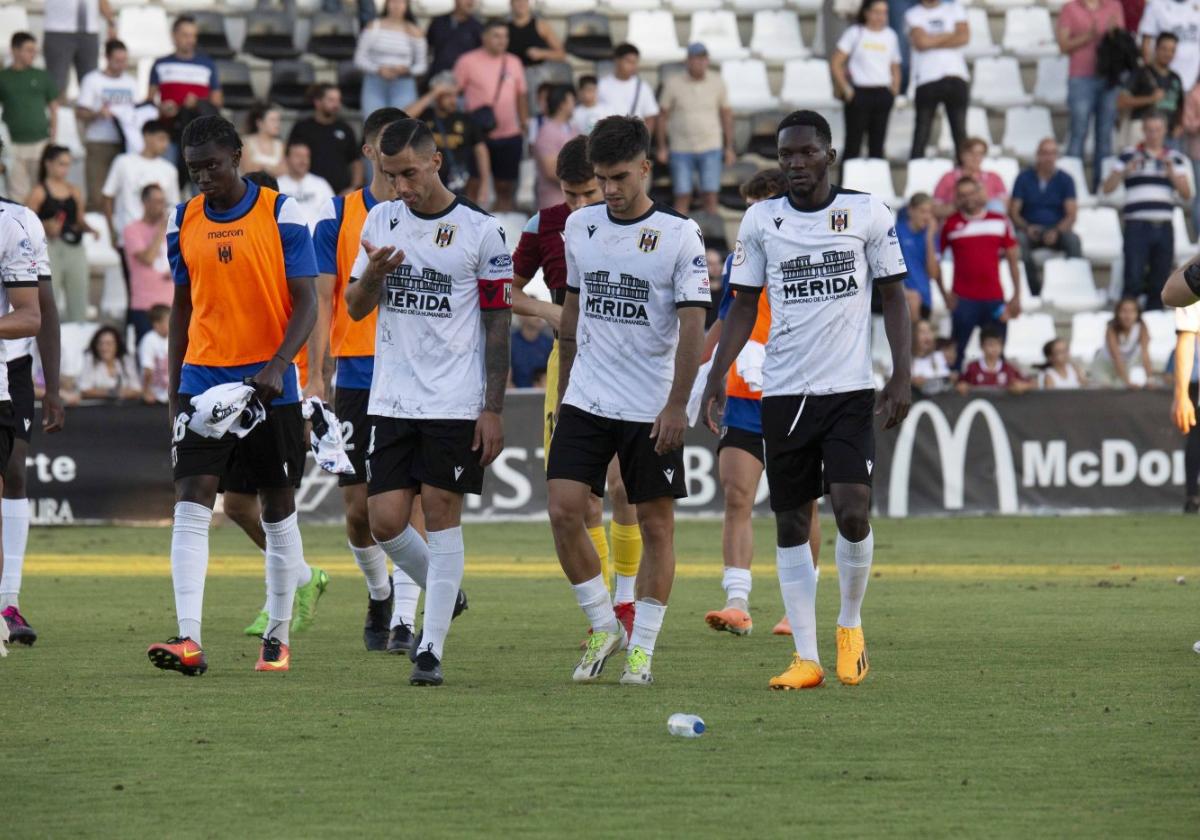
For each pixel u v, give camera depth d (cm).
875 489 5009
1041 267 6209
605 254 1956
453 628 2584
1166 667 2109
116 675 2055
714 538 4400
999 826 1257
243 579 3425
